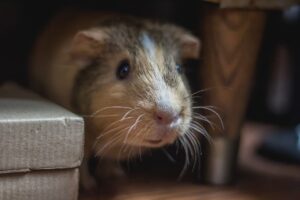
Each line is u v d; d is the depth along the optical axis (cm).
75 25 32
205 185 31
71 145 22
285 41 45
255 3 28
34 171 22
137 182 31
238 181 32
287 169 35
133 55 27
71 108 29
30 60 37
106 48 28
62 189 23
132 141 25
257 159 37
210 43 30
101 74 27
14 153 21
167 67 27
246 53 29
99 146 28
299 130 42
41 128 22
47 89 32
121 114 25
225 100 30
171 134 25
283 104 49
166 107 24
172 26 31
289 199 29
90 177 30
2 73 45
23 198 22
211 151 31
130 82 26
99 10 35
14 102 25
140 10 44
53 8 44
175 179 32
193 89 33
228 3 27
